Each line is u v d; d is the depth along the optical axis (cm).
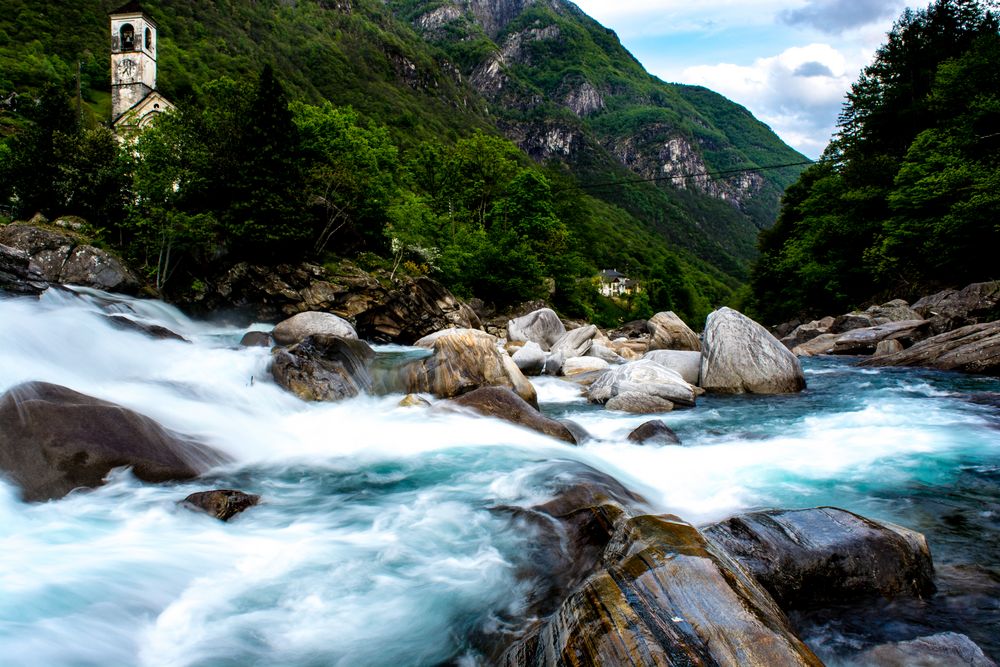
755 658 280
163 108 5038
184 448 767
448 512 636
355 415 1096
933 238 3541
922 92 4594
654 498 700
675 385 1397
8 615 395
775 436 1049
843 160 4978
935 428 1055
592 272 7688
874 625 418
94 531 555
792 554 458
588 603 334
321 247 3741
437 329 3862
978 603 447
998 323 1870
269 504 664
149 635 405
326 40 17362
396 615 445
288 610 448
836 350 2580
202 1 14388
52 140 3341
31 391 707
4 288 2120
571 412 1370
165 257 3081
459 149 6825
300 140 3966
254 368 1223
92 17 10656
